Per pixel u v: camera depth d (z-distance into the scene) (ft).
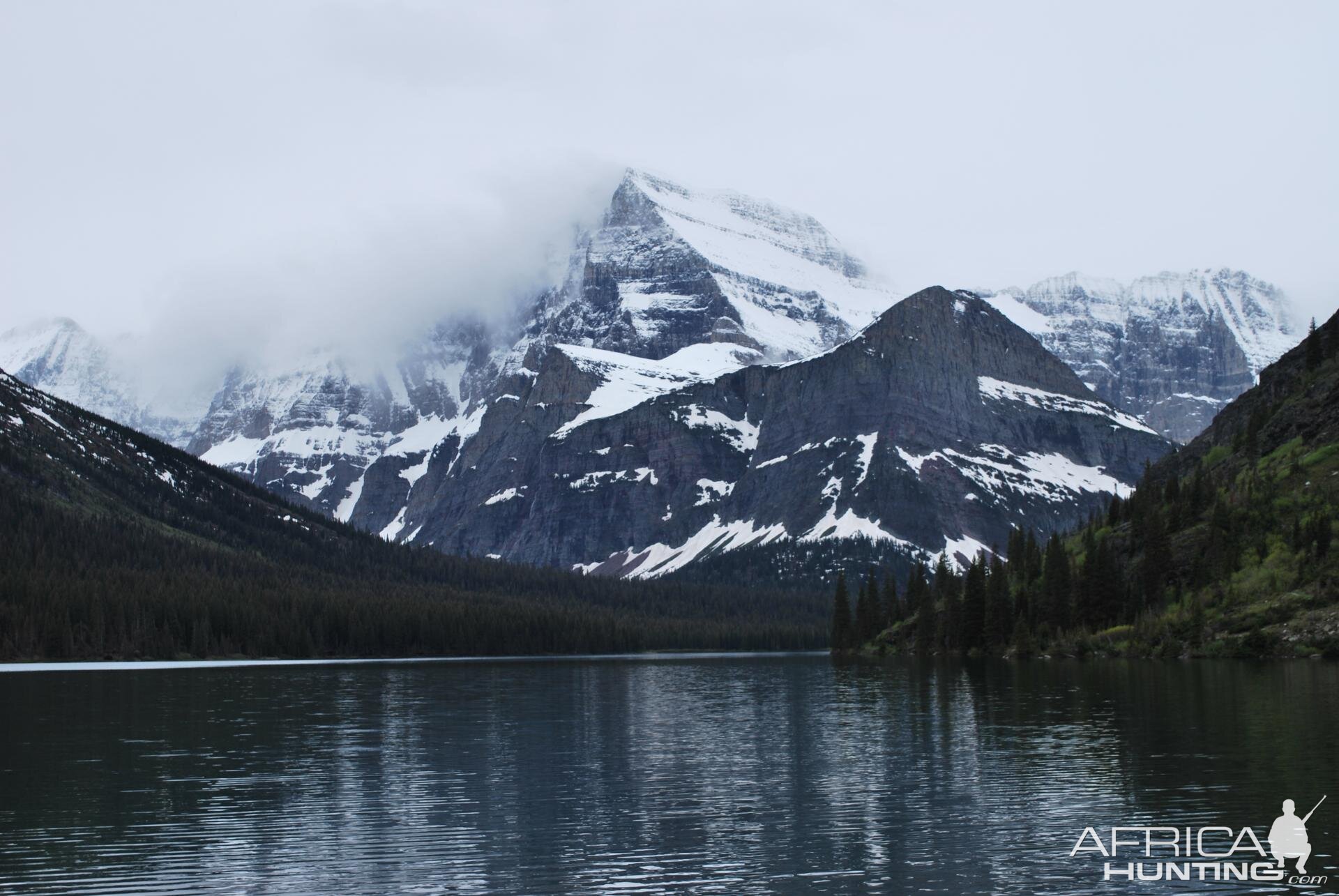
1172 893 222.28
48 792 314.14
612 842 259.80
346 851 253.44
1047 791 299.79
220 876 236.22
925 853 248.11
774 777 328.70
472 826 274.77
